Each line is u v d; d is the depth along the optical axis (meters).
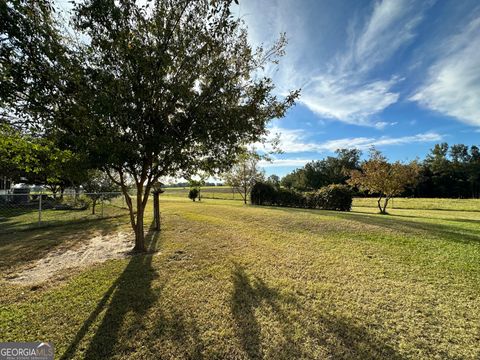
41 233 8.38
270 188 20.73
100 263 5.19
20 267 4.97
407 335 2.77
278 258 5.43
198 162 5.41
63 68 3.79
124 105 4.09
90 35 3.97
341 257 5.50
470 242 6.65
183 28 4.34
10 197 17.09
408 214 17.39
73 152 4.60
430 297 3.65
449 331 2.84
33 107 3.78
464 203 27.05
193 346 2.59
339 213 12.99
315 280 4.27
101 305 3.40
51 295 3.70
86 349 2.54
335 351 2.52
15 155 5.89
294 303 3.47
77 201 16.08
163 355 2.46
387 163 17.27
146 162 5.50
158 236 7.70
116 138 4.18
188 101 4.56
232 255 5.64
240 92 4.97
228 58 4.75
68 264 5.17
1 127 4.49
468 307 3.37
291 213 12.38
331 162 55.41
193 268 4.84
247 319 3.08
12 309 3.29
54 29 3.73
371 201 31.86
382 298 3.62
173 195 44.78
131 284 4.09
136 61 3.95
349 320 3.05
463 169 46.81
